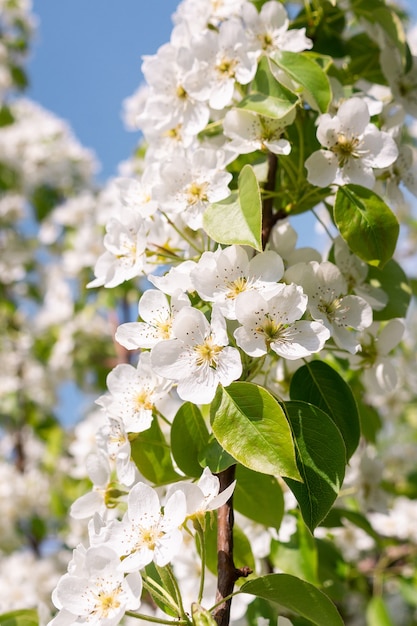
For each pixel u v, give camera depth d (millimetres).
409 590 726
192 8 499
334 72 497
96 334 1187
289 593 394
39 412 1259
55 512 1010
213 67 463
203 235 458
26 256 1375
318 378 433
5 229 1438
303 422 401
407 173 486
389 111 493
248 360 415
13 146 1428
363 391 569
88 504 432
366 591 745
